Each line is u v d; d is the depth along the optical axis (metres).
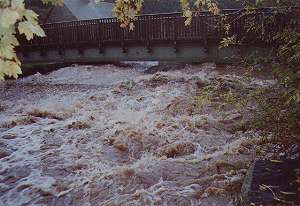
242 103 5.18
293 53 4.13
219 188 5.30
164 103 10.79
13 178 6.37
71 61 21.34
